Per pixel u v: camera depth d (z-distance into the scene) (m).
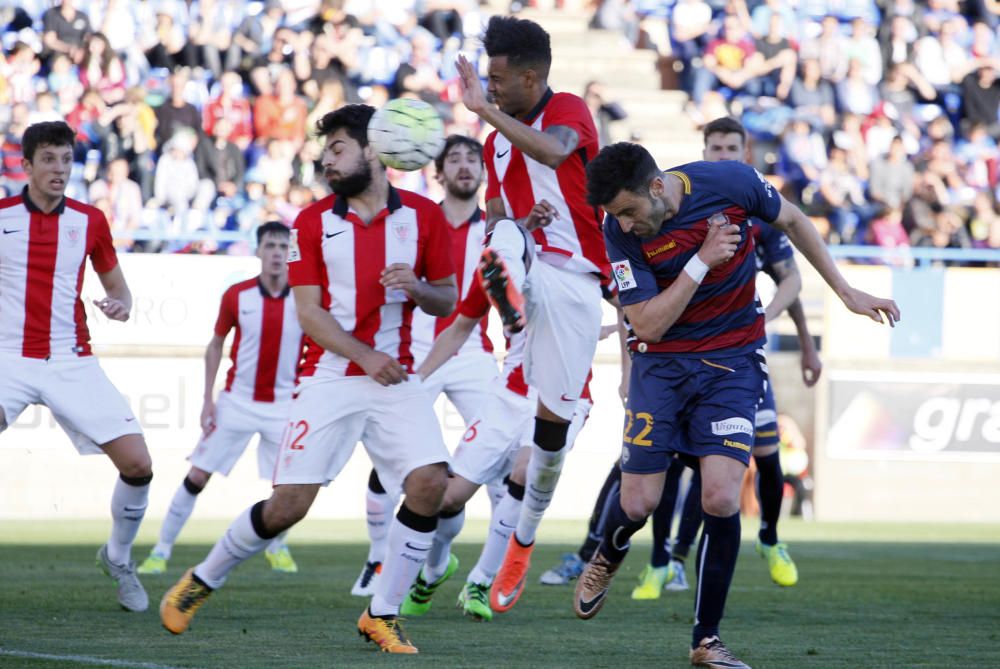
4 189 51.00
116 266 21.25
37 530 39.03
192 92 54.00
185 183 50.88
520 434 21.02
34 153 20.09
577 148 18.41
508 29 18.19
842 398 49.06
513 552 20.14
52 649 16.06
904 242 56.59
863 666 15.83
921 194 57.50
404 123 15.91
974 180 59.78
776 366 48.91
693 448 15.97
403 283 15.79
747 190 15.73
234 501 45.91
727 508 15.27
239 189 51.81
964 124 61.84
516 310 15.69
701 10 64.88
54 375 20.25
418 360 27.33
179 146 50.88
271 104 53.56
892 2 63.47
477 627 19.25
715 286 15.73
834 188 57.31
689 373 15.86
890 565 31.83
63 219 20.38
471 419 26.72
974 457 49.69
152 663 14.85
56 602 21.55
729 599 24.02
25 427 43.88
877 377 49.09
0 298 20.16
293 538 38.12
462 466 20.80
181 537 37.62
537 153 17.69
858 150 59.00
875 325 49.16
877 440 49.16
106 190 50.00
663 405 15.98
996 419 49.72
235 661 15.13
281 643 16.86
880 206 56.53
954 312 49.41
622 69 64.69
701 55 64.12
